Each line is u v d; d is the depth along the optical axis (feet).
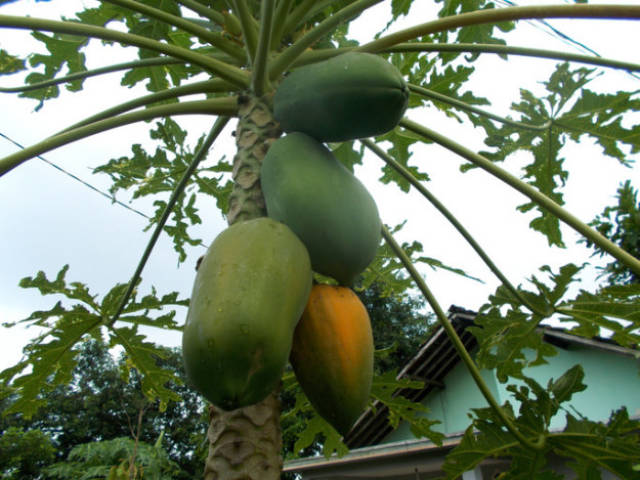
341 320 4.32
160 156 10.37
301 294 3.96
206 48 10.17
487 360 8.10
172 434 80.28
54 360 8.79
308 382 4.25
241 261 3.75
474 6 9.14
